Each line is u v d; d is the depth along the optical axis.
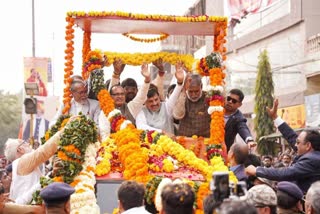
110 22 8.34
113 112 7.91
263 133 25.94
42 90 27.09
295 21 27.05
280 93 28.52
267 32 30.20
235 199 3.39
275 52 29.59
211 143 7.77
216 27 8.59
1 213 5.85
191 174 7.30
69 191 5.31
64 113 8.28
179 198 4.13
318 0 26.67
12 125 73.44
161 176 7.14
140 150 7.29
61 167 6.67
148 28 8.78
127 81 9.32
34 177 7.77
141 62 9.00
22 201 6.93
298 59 27.08
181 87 8.47
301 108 24.62
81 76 8.65
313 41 25.81
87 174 6.80
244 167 7.44
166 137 7.73
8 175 9.24
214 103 7.93
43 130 20.28
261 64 26.64
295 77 27.27
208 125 8.52
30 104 16.73
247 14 31.80
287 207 5.68
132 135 7.46
